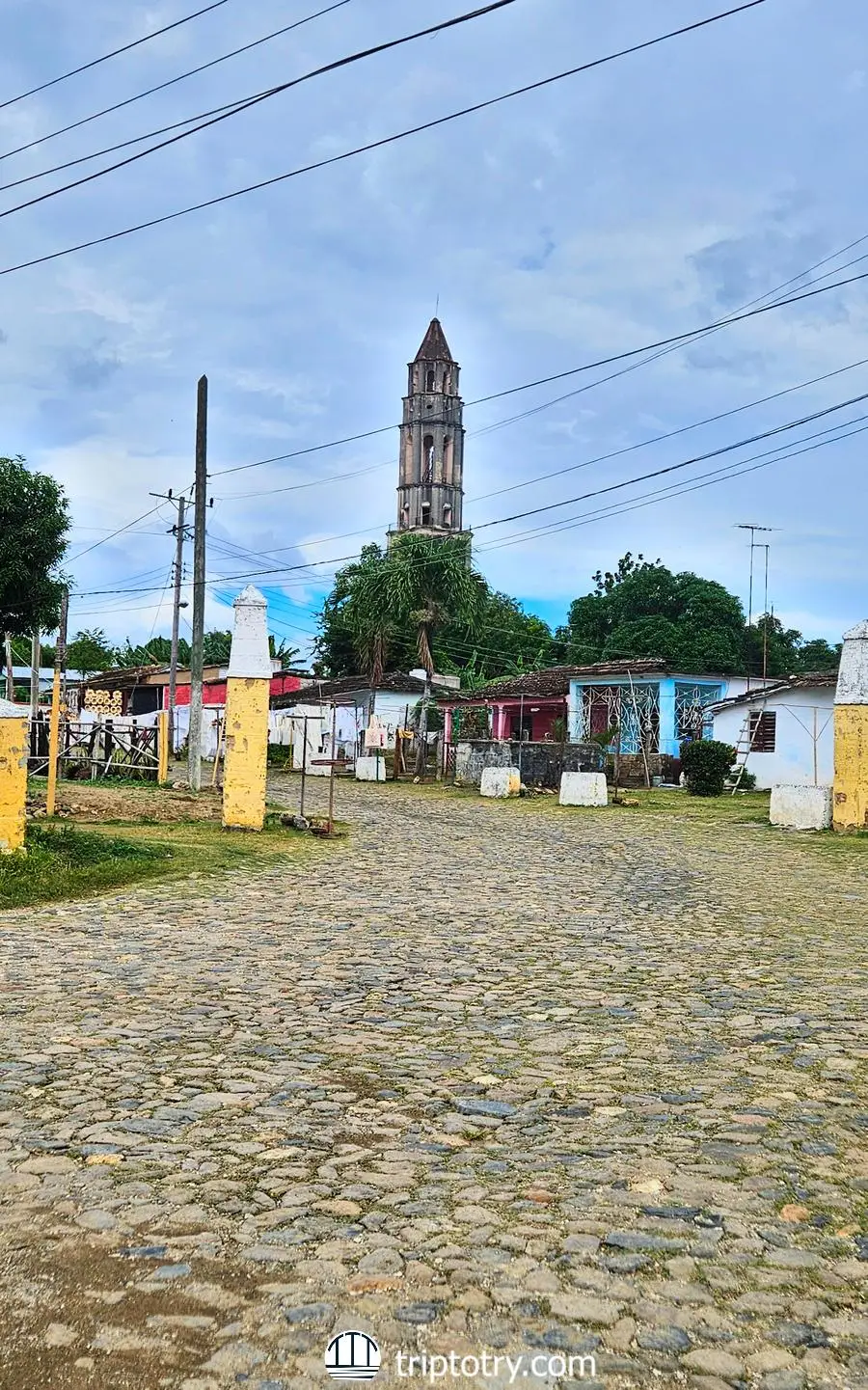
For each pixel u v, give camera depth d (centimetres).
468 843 1875
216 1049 622
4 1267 363
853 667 2075
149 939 956
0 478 2448
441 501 9462
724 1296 347
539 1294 349
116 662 7062
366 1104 535
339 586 5003
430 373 9669
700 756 3062
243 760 1870
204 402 2536
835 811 2088
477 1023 692
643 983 813
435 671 5138
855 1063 601
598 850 1795
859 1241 384
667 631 5125
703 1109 526
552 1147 477
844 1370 308
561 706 4241
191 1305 341
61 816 1883
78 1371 307
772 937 1019
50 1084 554
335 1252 376
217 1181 437
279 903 1175
